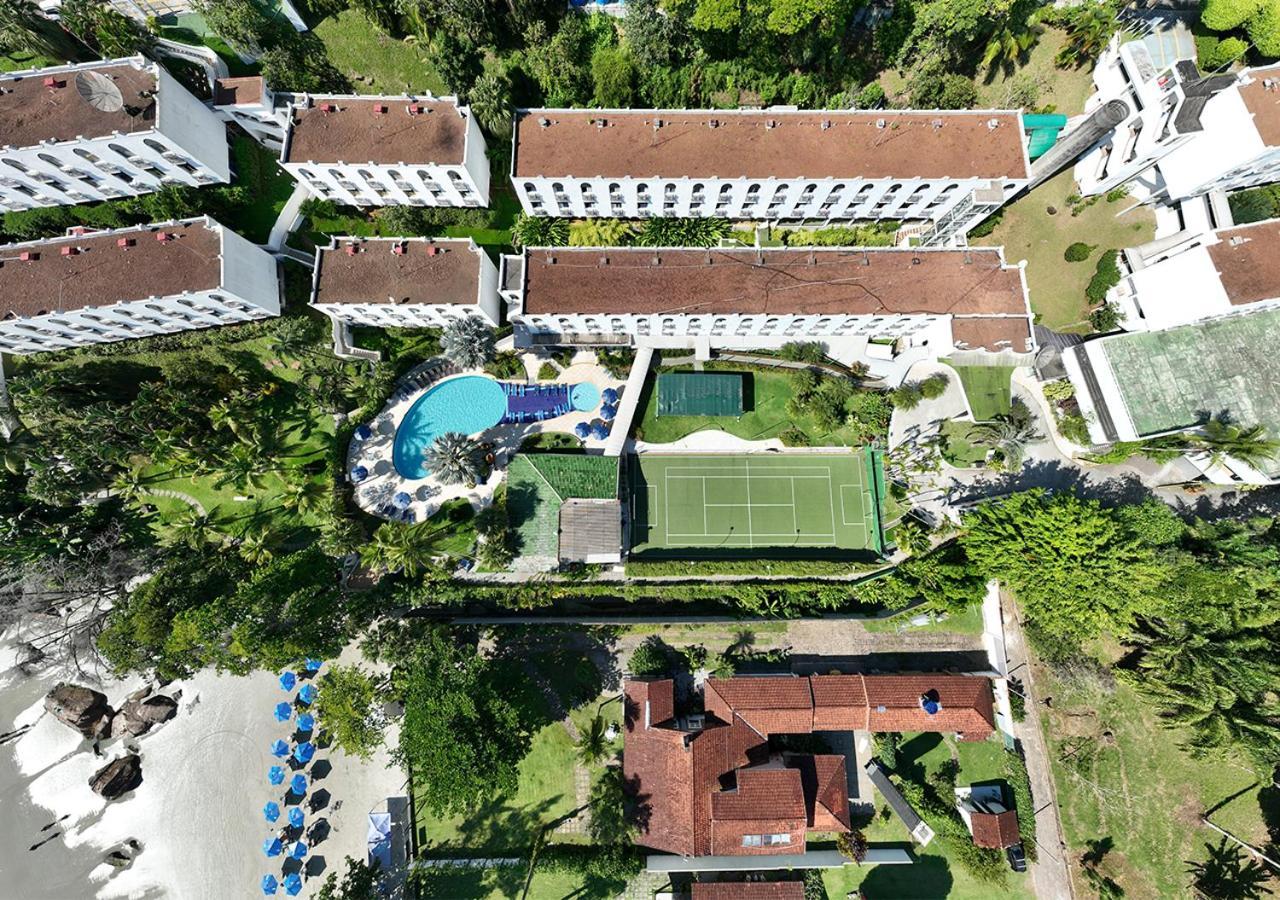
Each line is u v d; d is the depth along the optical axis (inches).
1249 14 2354.8
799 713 2536.9
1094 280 2677.2
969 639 2755.9
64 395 2706.7
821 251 2534.5
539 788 2657.5
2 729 2743.6
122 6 2492.6
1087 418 2655.0
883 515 2802.7
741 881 2534.5
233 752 2714.1
